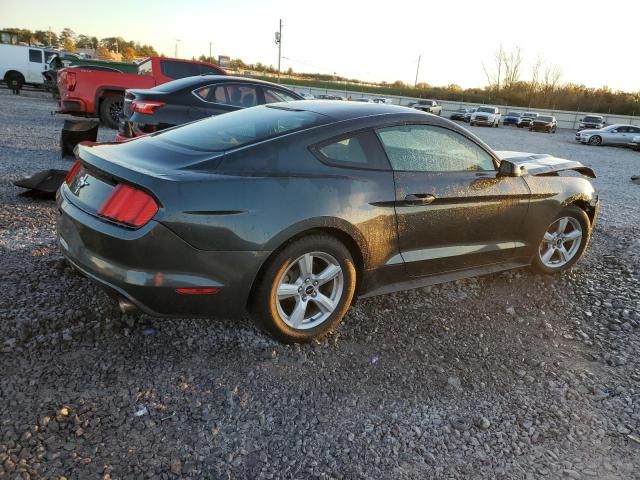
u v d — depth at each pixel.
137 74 12.27
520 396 2.99
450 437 2.60
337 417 2.65
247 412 2.61
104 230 2.72
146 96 7.59
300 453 2.38
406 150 3.57
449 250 3.83
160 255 2.66
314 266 3.22
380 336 3.49
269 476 2.24
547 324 3.89
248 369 2.95
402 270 3.60
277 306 3.05
